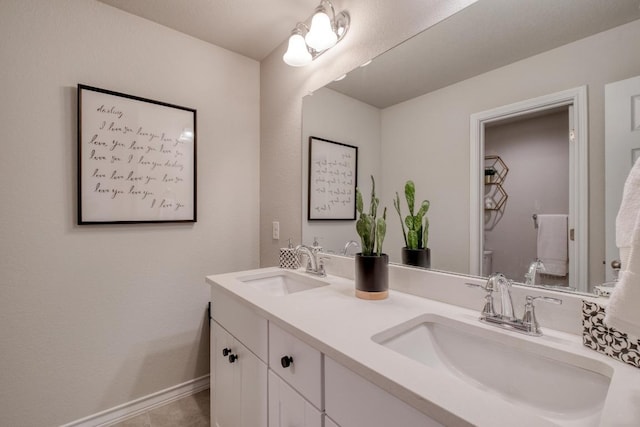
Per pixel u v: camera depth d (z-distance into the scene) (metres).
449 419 0.47
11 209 1.31
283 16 1.62
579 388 0.64
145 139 1.62
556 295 0.80
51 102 1.39
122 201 1.55
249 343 1.08
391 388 0.56
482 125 0.99
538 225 0.87
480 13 0.99
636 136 0.71
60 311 1.42
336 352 0.67
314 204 1.64
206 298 1.86
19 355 1.33
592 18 0.78
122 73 1.57
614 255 0.74
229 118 1.96
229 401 1.23
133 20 1.60
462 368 0.83
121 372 1.58
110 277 1.55
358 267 1.08
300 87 1.73
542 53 0.86
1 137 1.28
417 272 1.13
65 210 1.42
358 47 1.38
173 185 1.71
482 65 0.99
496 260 0.95
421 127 1.16
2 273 1.29
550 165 0.85
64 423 1.43
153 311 1.68
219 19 1.65
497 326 0.81
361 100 1.37
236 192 1.99
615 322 0.48
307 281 1.45
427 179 1.14
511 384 0.74
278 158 1.91
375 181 1.32
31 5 1.34
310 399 0.78
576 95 0.80
